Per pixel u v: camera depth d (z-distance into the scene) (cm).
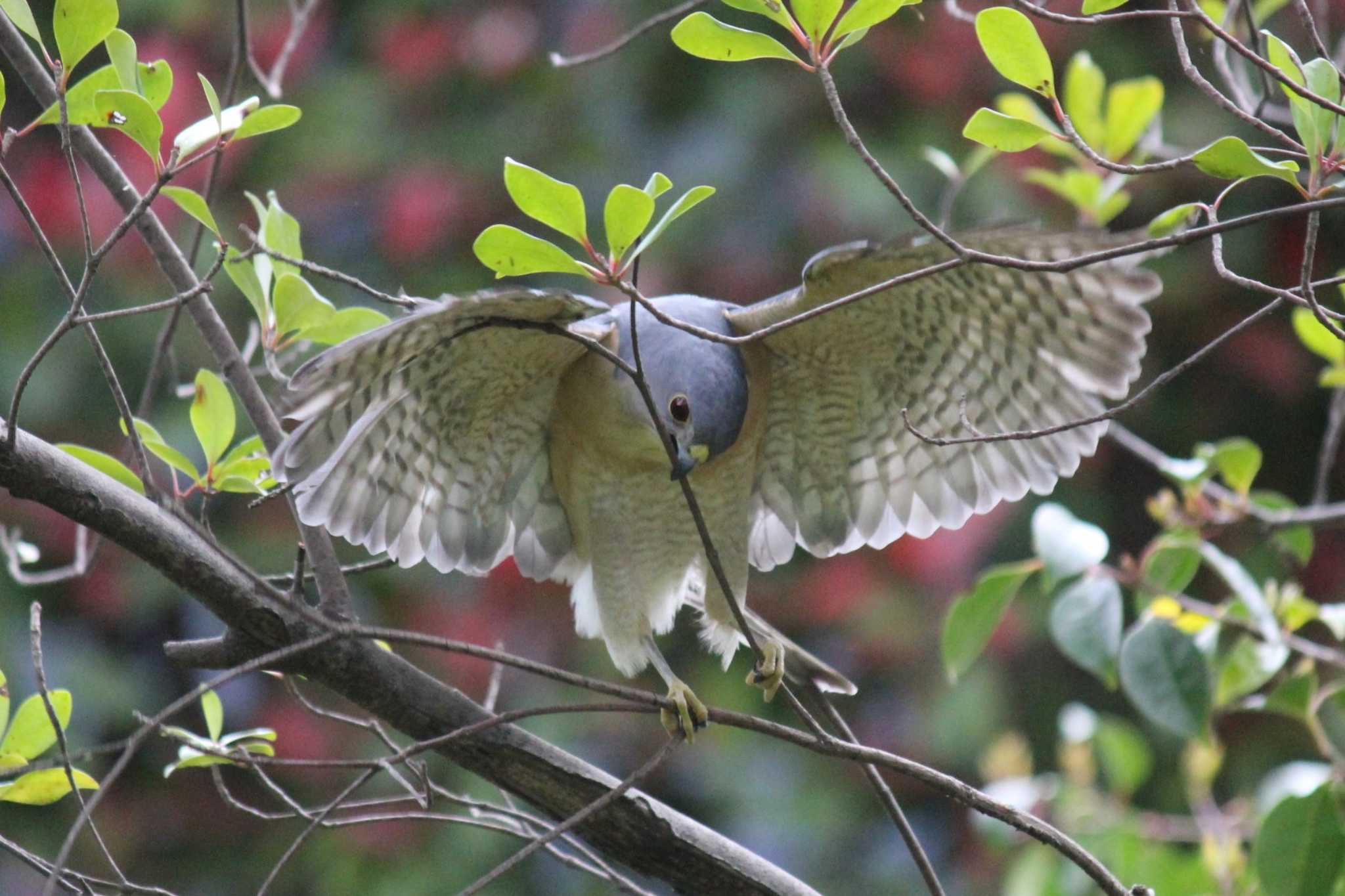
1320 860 752
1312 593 1459
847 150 1405
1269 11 848
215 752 642
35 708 648
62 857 476
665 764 1419
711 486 814
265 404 716
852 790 1423
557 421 793
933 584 1398
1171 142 1385
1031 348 759
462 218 1434
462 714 673
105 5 567
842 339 790
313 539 695
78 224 1377
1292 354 1456
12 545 773
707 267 1405
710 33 530
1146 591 834
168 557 629
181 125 1384
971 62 1416
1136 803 1395
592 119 1466
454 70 1477
